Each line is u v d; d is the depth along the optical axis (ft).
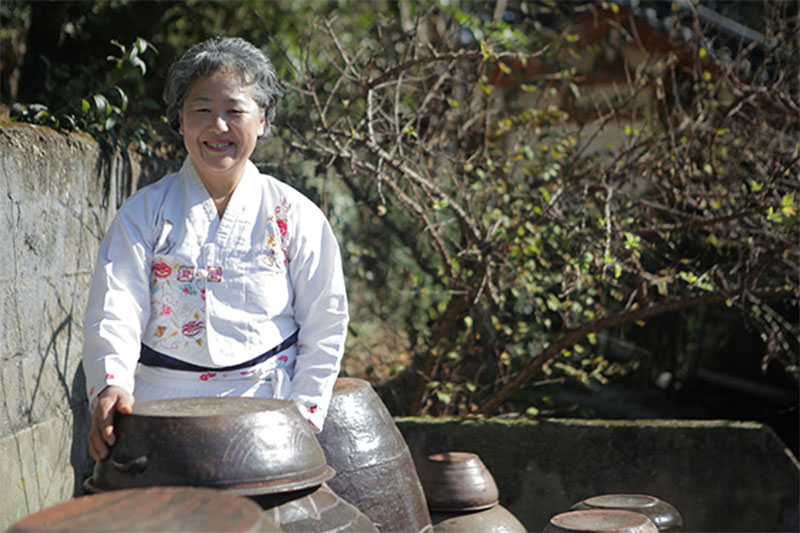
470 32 16.44
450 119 15.44
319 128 13.61
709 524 12.53
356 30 21.86
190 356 7.41
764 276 15.96
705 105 15.17
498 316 15.38
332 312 7.78
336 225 16.20
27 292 9.22
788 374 19.02
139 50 12.57
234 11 21.57
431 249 16.61
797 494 12.36
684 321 20.24
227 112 7.50
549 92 16.20
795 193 14.17
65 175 10.11
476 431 12.99
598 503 10.21
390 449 9.23
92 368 6.86
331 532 6.32
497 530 10.25
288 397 7.63
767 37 15.69
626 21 19.89
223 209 7.73
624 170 14.67
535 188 15.60
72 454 10.50
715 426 12.63
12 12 19.10
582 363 15.12
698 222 14.07
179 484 5.91
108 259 7.30
